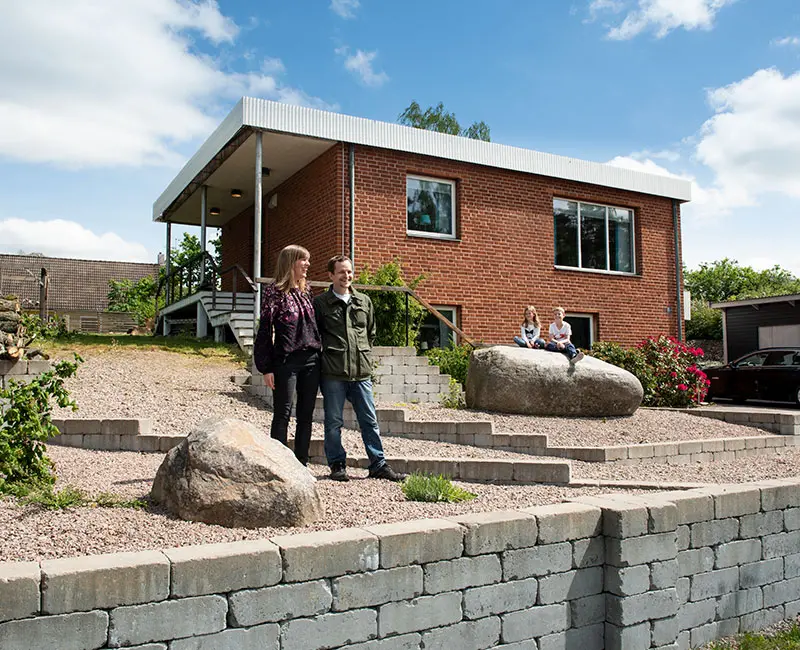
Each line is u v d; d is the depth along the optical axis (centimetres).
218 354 1184
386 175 1328
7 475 431
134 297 3712
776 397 1722
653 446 732
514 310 1466
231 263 1934
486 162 1427
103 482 461
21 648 244
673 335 1694
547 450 715
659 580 396
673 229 1717
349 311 546
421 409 898
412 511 423
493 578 349
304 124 1229
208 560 278
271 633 290
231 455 386
